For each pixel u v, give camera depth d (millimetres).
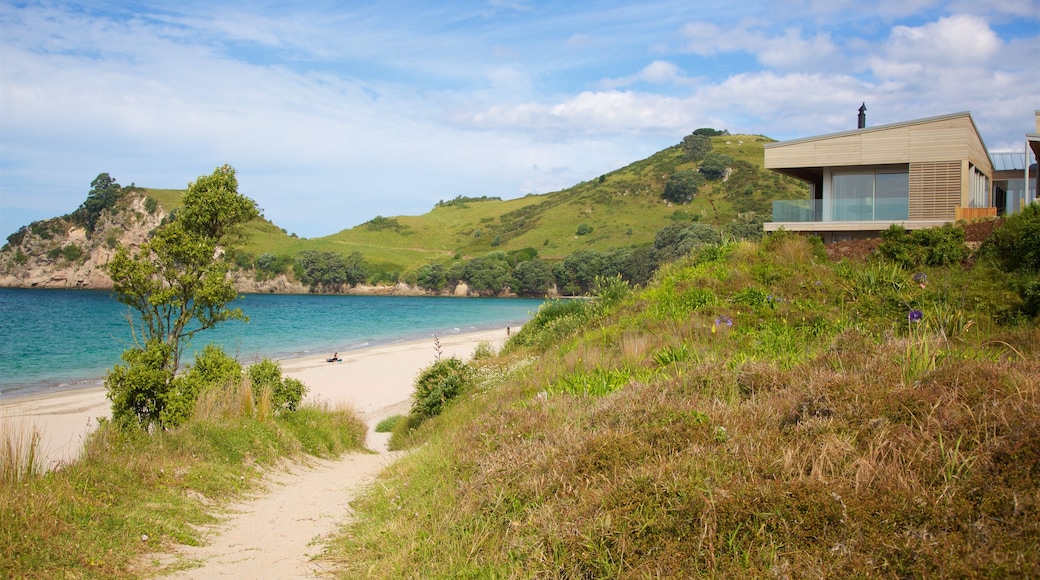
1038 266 14188
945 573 3135
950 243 16469
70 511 6176
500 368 18125
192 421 11422
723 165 137125
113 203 134250
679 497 4406
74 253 130375
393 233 174750
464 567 4727
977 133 25969
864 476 4141
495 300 116312
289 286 133500
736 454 4875
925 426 4613
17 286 127000
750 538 3908
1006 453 3920
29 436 7871
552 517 4828
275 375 15891
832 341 8164
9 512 5684
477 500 5855
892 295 13602
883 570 3334
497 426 8047
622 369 10320
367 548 5973
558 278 116750
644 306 16516
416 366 35688
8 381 29844
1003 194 34438
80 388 27891
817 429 4965
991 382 5031
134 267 12953
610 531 4297
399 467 10094
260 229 158875
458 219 190125
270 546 6457
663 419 6023
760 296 14625
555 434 6609
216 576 5426
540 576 4254
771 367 7125
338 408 17609
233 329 59875
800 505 3938
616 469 5242
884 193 24734
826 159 24859
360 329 61688
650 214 133875
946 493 3771
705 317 13859
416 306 98688
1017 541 3197
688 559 3836
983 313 12219
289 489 9844
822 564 3477
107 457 8305
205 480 8859
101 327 56344
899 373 5812
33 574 4898
